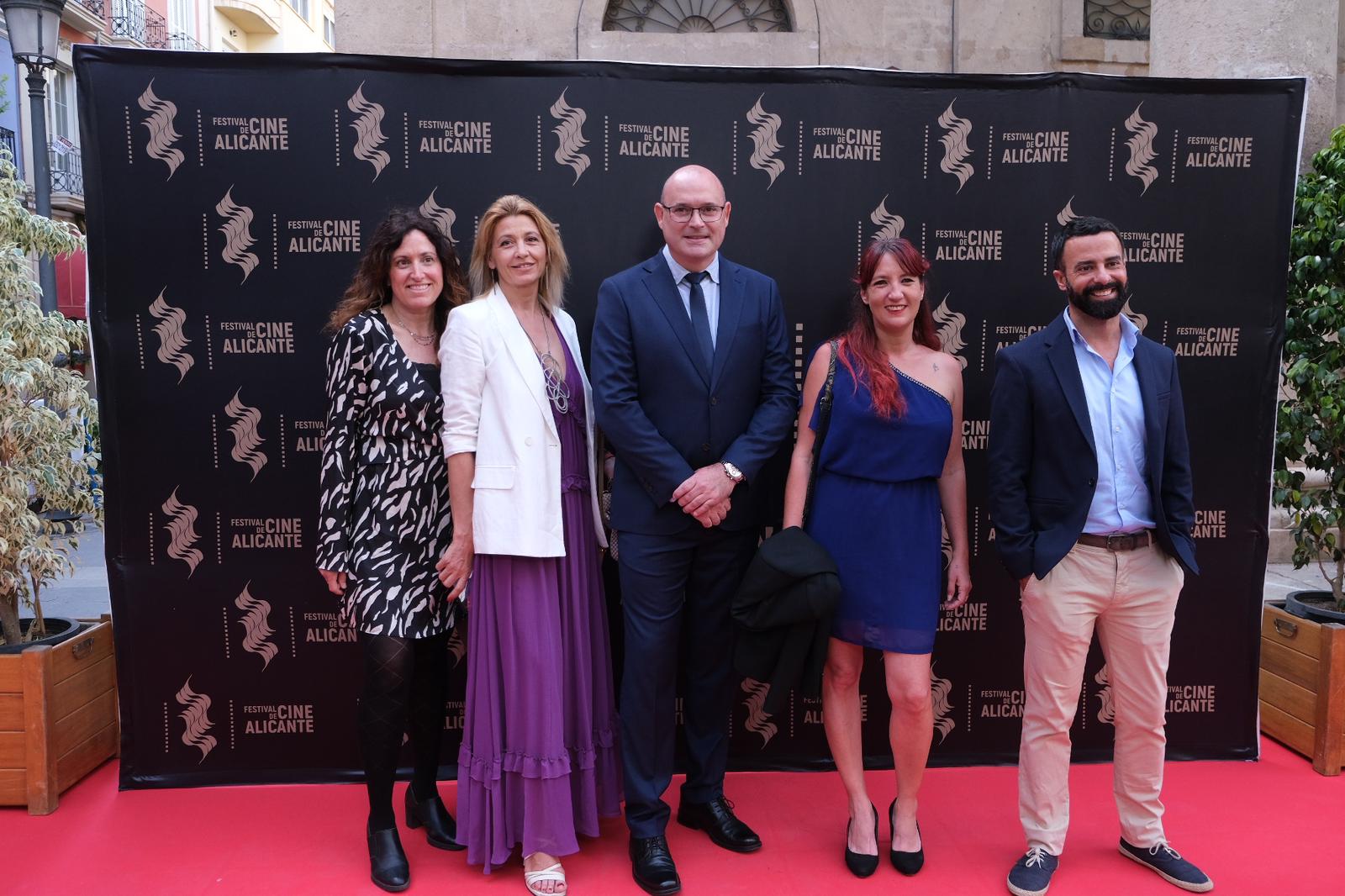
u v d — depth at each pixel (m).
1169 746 3.07
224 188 2.76
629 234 2.85
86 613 4.81
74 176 13.80
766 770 3.02
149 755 2.87
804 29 5.40
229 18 23.00
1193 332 2.97
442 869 2.42
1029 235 2.92
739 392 2.37
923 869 2.42
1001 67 5.48
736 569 2.45
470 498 2.30
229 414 2.82
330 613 2.89
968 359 2.95
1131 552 2.24
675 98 2.84
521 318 2.36
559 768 2.29
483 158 2.80
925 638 2.31
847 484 2.34
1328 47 3.85
